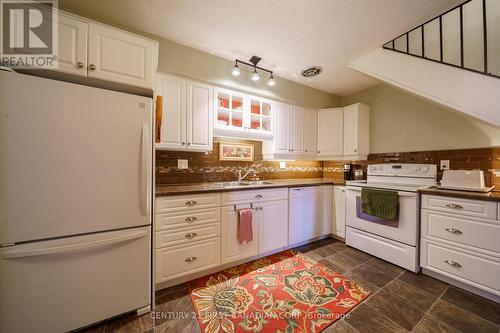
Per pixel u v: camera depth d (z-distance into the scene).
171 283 1.76
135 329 1.30
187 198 1.77
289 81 2.82
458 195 1.67
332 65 2.43
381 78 2.10
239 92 2.45
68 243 1.18
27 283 1.10
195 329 1.30
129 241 1.37
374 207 2.22
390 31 1.83
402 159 2.63
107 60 1.31
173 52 1.98
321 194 2.78
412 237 1.95
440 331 1.28
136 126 1.37
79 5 1.52
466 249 1.64
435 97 1.76
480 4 1.67
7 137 1.05
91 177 1.24
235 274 1.95
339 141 3.04
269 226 2.30
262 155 2.93
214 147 2.55
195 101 2.13
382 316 1.40
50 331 1.16
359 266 2.09
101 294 1.29
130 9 1.57
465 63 1.79
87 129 1.22
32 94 1.09
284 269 2.04
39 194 1.12
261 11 1.59
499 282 1.48
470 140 2.07
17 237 1.08
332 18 1.66
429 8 1.55
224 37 1.92
